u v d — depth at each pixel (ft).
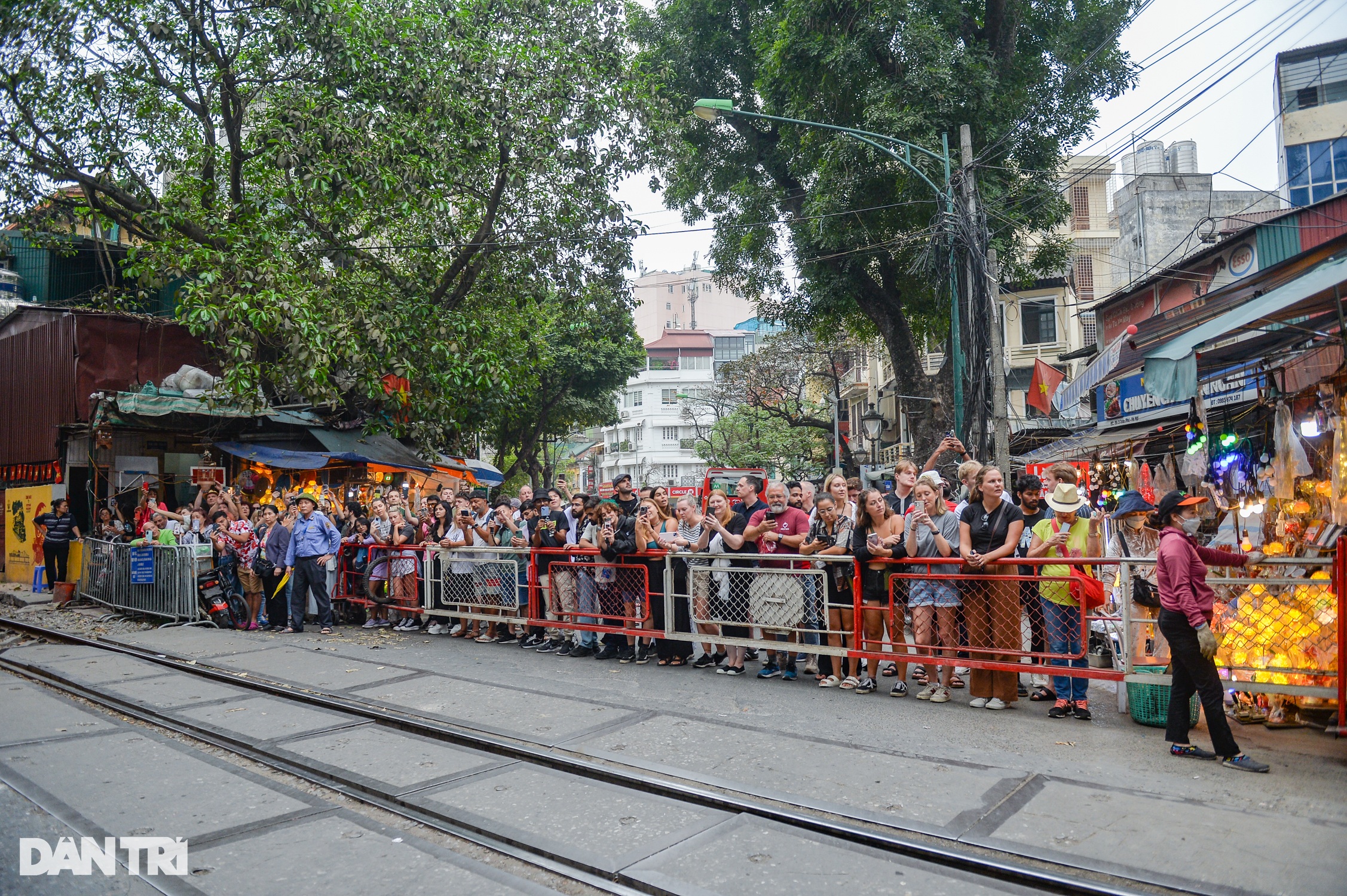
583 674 27.07
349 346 49.49
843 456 124.26
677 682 25.91
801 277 75.72
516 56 55.88
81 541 49.32
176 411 50.65
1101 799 14.98
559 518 32.96
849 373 151.02
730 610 26.89
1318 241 46.03
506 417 96.27
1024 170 64.18
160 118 56.80
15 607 47.91
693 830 14.20
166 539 42.52
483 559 34.04
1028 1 64.75
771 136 79.82
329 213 52.13
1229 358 26.84
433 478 62.08
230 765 18.33
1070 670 20.53
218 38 51.96
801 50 63.10
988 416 44.19
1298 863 12.23
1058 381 74.69
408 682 25.86
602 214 61.57
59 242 62.90
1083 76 63.87
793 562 25.86
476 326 59.47
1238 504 31.65
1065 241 69.00
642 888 12.27
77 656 31.63
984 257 44.52
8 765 18.43
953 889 11.99
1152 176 92.79
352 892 12.30
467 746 19.34
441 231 60.13
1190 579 17.31
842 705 22.62
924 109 58.44
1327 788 15.40
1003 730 19.95
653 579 28.66
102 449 55.47
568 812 15.14
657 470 252.01
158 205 57.11
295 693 24.38
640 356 113.60
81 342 54.54
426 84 53.83
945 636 22.94
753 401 133.90
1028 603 21.90
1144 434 44.27
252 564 37.73
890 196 65.31
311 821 15.05
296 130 50.90
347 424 57.26
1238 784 15.71
